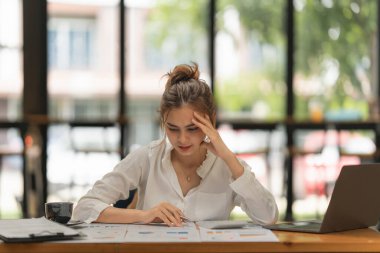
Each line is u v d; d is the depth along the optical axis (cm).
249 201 223
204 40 729
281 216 695
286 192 716
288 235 200
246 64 734
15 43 698
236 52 732
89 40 712
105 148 672
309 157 704
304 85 741
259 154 689
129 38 717
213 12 723
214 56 727
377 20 749
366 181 210
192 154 232
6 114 697
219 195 235
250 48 735
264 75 738
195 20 727
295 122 693
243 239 185
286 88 737
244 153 683
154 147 242
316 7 740
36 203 671
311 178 702
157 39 723
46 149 690
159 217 215
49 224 200
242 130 691
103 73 715
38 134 671
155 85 723
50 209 216
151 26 722
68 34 709
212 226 212
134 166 242
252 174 226
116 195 240
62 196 685
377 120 692
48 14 705
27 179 671
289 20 734
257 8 735
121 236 191
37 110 703
